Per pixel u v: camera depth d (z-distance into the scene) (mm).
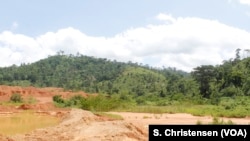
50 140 17109
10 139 16547
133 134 17719
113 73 158875
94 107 48938
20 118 30750
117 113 42656
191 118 37000
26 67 173500
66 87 140625
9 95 84250
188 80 92688
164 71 193000
